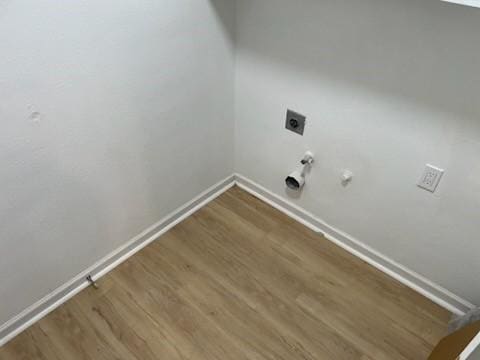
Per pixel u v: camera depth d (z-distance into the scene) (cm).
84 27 108
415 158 131
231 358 139
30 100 106
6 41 95
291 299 157
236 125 188
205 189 196
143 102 138
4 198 115
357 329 148
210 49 152
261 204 200
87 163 132
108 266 166
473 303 148
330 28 128
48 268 142
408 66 117
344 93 137
